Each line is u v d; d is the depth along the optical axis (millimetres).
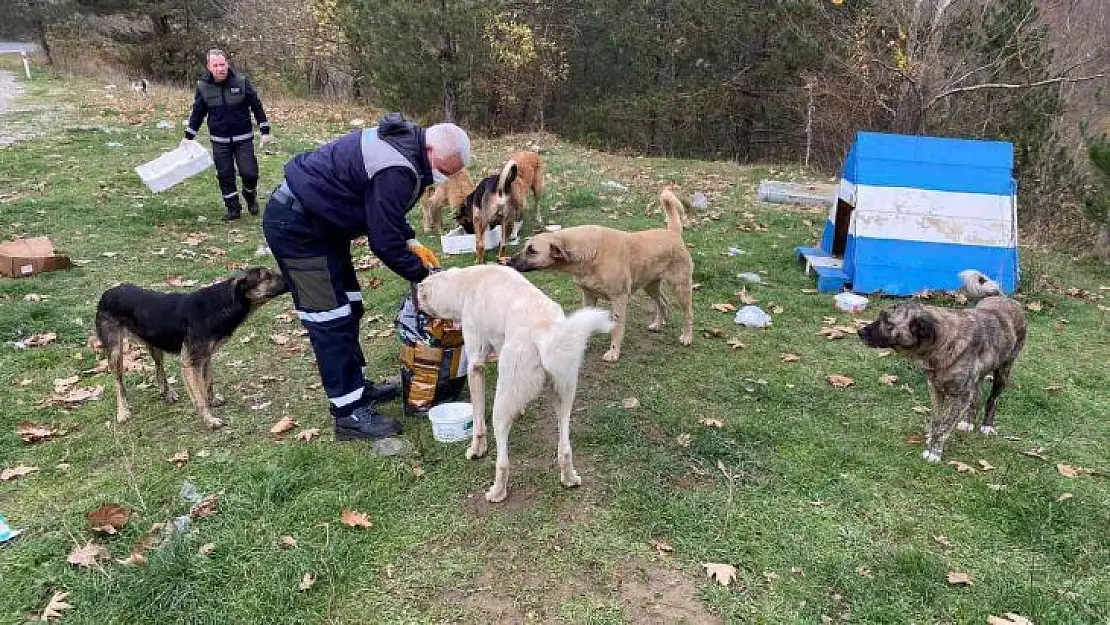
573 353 3396
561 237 4867
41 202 9039
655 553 3371
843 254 7473
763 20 16031
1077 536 3547
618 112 18594
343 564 3271
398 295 6543
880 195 6922
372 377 5062
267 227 3922
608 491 3799
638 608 3053
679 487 3852
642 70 19594
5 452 4184
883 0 13281
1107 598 3172
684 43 18328
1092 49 12719
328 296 4035
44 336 5668
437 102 16781
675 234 5434
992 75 12523
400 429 4348
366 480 3875
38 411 4637
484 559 3330
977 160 7035
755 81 17797
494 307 3748
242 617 2992
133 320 4367
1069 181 11227
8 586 3148
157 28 27203
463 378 4602
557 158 13328
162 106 16203
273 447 4211
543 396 4773
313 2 20359
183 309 4293
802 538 3486
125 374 5172
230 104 8367
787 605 3082
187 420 4559
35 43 34531
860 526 3592
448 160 3824
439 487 3838
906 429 4535
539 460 4086
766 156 18750
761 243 8375
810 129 15930
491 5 15656
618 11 18969
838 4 12688
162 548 3297
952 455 4273
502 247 7430
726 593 3137
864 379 5180
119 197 9453
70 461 4117
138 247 7828
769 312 6391
